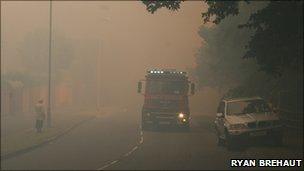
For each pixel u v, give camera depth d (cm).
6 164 2080
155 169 1930
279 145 2706
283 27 2455
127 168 1955
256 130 2605
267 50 2542
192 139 3425
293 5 2417
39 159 2264
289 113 3853
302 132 3600
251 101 2823
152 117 4172
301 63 2738
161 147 2862
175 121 4147
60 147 2856
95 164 2080
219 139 2911
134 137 3597
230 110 2788
